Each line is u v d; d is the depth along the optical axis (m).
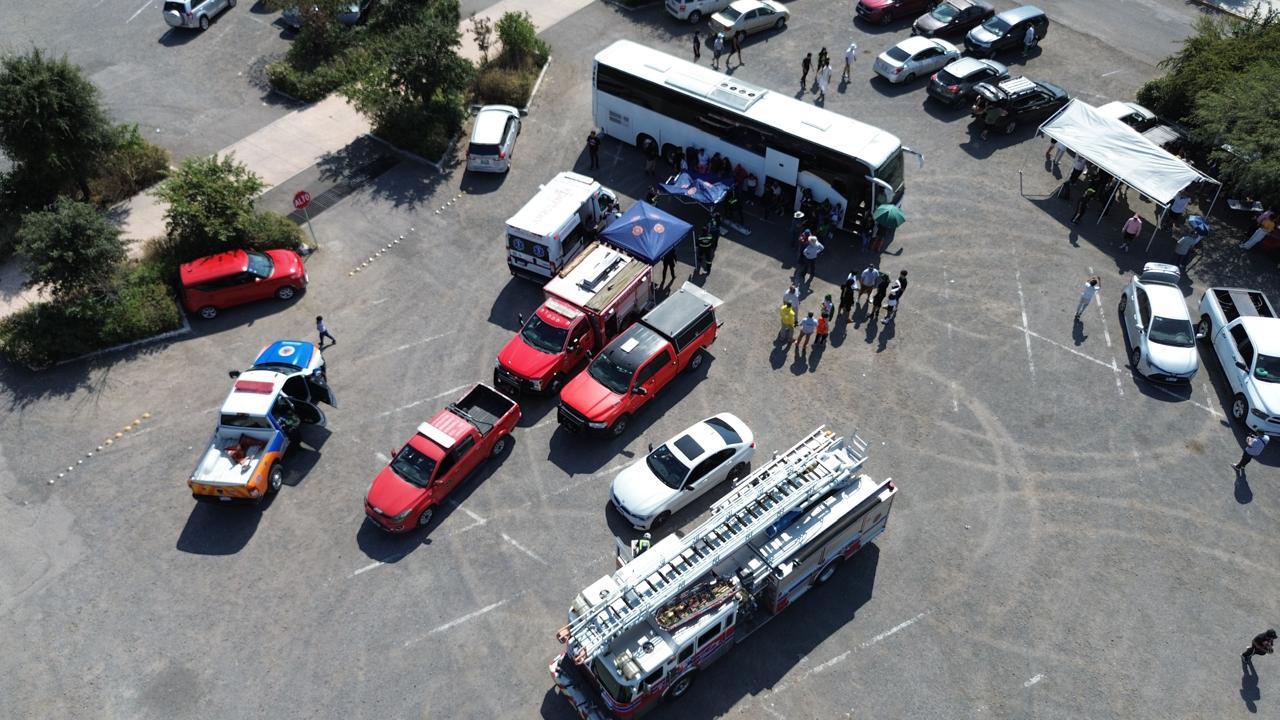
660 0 45.22
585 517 23.83
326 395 25.83
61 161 31.52
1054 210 33.41
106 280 28.33
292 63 40.31
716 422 24.73
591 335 27.70
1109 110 35.16
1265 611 21.73
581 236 30.97
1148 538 23.22
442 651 21.05
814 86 39.34
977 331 28.88
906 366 27.80
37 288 30.27
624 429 26.06
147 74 40.41
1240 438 25.69
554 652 21.02
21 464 25.12
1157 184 30.62
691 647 19.22
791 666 20.75
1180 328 27.16
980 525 23.55
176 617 21.73
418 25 36.22
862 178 30.50
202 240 30.27
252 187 30.97
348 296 30.28
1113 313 29.44
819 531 20.75
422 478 23.22
